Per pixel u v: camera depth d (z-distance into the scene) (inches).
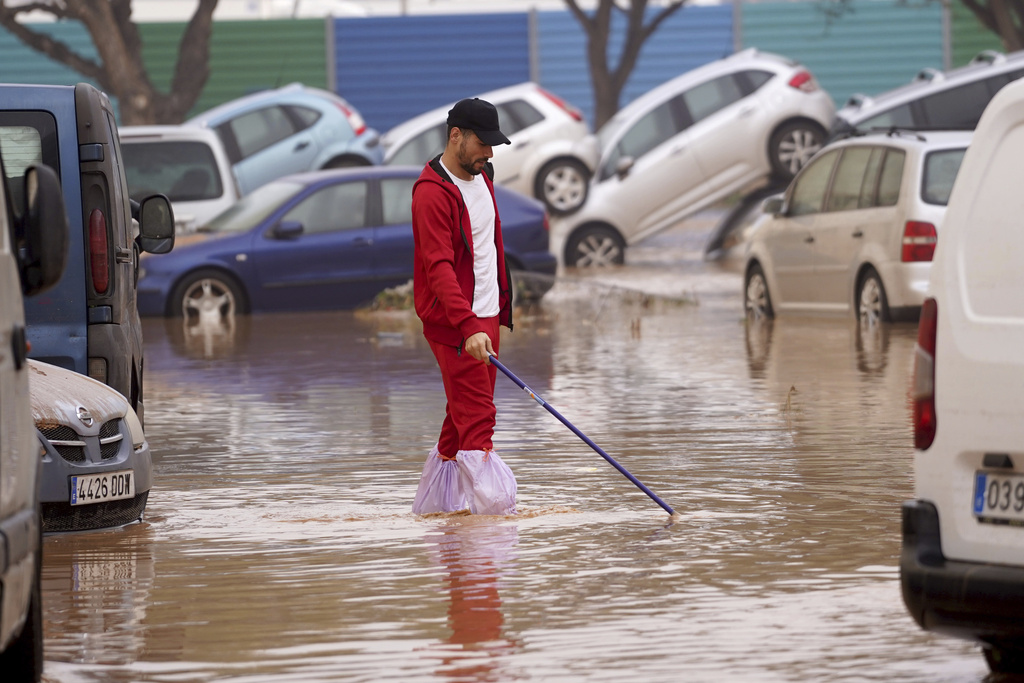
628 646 537.3
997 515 491.8
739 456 928.9
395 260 2208.4
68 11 3380.9
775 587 612.1
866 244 1713.8
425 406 1192.2
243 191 2677.2
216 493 847.1
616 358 1518.2
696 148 2810.0
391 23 4097.0
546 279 2231.8
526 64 4128.9
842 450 943.7
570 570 643.5
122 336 864.9
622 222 2827.3
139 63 3427.7
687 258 3016.7
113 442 776.3
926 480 508.4
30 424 509.4
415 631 560.4
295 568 659.4
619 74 3828.7
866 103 2591.0
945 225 516.4
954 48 4111.7
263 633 562.9
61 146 856.3
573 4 3811.5
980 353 499.2
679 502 786.8
